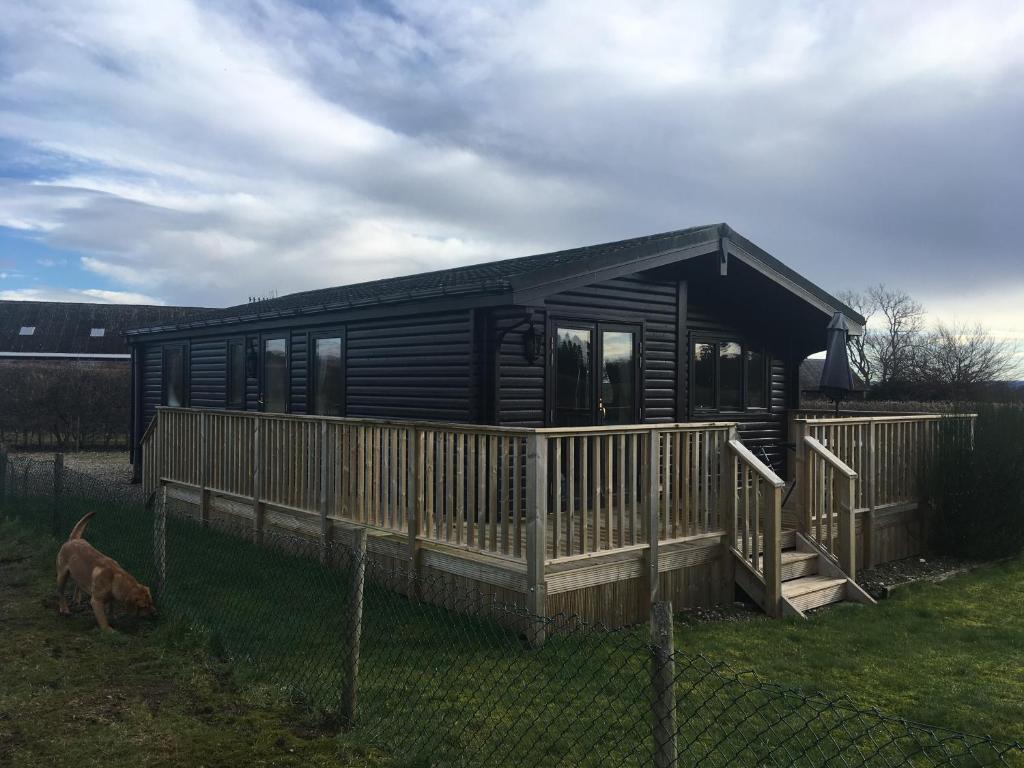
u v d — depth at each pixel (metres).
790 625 6.59
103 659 5.36
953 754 4.15
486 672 5.12
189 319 15.58
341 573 7.66
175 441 11.16
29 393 22.66
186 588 7.08
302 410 12.39
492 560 6.12
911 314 40.06
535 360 8.99
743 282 10.97
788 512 9.49
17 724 4.30
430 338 9.68
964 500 9.19
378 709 4.48
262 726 4.30
